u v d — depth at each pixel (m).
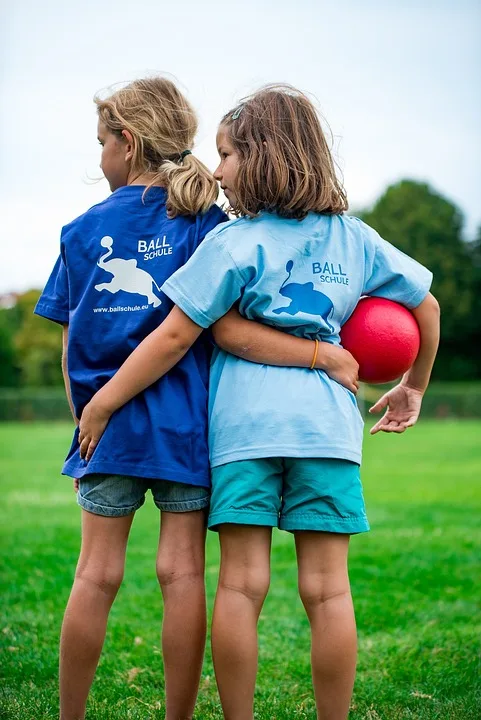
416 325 2.38
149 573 4.40
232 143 2.29
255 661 2.13
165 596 2.23
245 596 2.13
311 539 2.18
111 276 2.34
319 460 2.14
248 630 2.12
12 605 3.71
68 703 2.25
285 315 2.18
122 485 2.23
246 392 2.17
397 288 2.36
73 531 5.81
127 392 2.21
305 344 2.20
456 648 3.09
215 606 2.15
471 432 20.23
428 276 2.39
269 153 2.21
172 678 2.23
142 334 2.30
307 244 2.21
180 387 2.26
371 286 2.35
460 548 5.11
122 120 2.46
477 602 3.78
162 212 2.39
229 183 2.29
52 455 13.57
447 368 41.78
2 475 10.16
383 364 2.32
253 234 2.19
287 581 4.28
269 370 2.18
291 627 3.41
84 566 2.25
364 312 2.33
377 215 42.06
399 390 2.57
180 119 2.54
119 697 2.67
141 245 2.35
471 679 2.80
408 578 4.25
